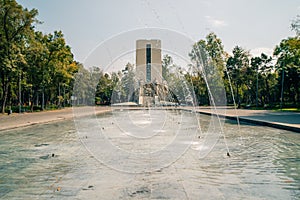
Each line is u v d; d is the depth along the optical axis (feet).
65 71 115.14
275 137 33.22
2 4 83.10
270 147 26.32
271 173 16.94
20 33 88.02
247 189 13.85
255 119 52.85
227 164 19.33
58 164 19.67
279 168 18.16
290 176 16.25
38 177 16.33
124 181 15.29
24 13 86.63
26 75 102.58
